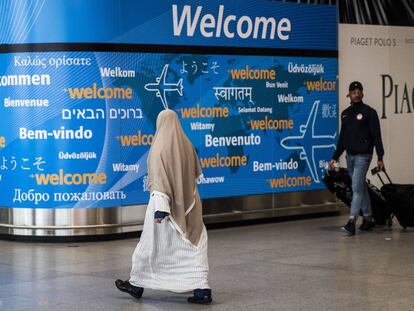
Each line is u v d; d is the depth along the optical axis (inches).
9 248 515.5
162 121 354.6
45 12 522.9
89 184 530.3
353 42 671.8
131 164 542.6
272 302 358.3
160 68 553.6
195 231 356.2
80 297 373.1
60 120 525.3
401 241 528.1
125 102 538.6
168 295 375.6
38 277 421.4
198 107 573.3
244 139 598.5
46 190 528.7
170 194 348.5
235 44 590.6
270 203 616.1
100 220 533.3
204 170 579.8
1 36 533.0
